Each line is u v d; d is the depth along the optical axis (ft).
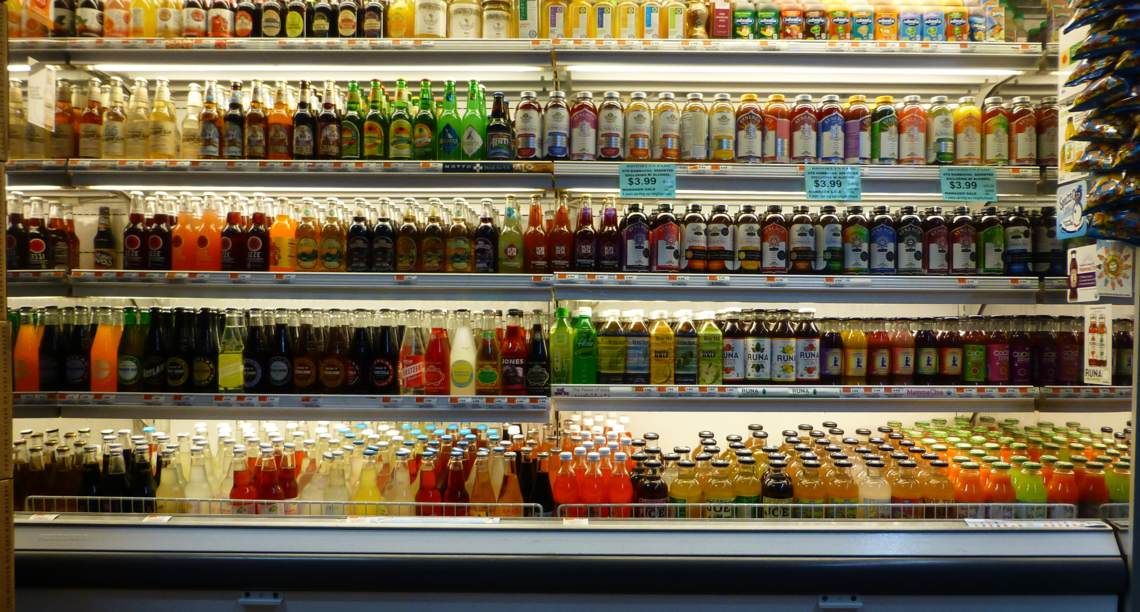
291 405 6.79
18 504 7.02
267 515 6.27
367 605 5.93
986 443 7.15
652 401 6.95
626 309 9.18
